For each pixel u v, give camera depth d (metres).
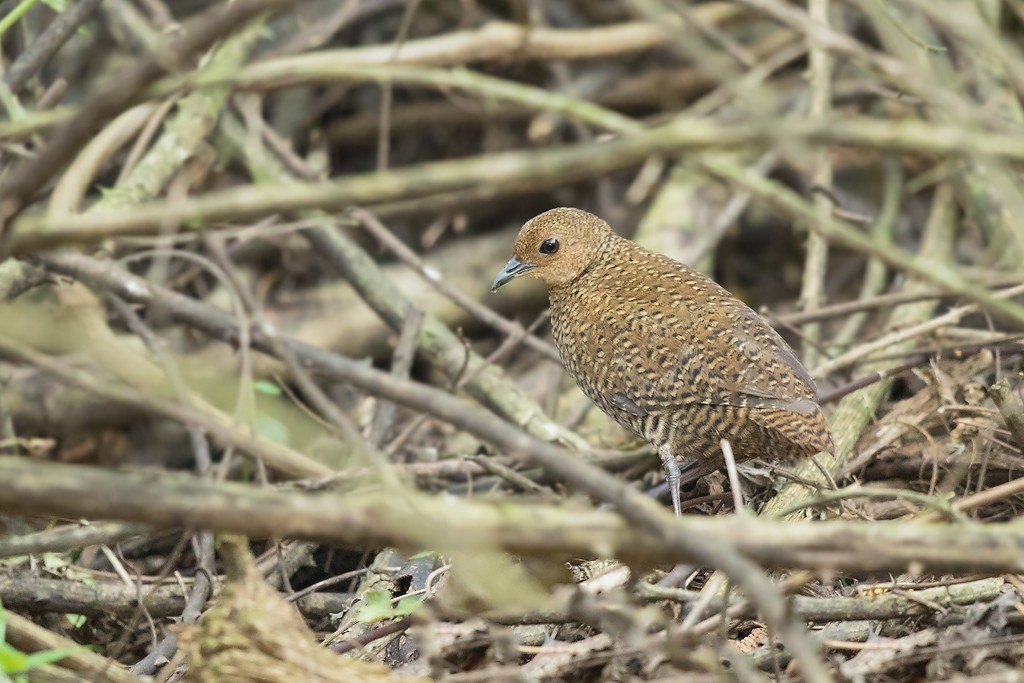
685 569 7.72
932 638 7.27
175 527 5.65
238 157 12.99
